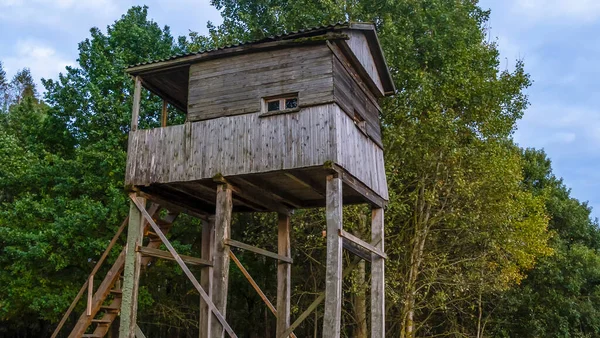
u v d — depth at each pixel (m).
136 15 27.00
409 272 21.23
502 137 22.22
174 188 13.14
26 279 21.34
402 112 20.83
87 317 12.91
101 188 22.55
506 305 27.52
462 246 22.48
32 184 24.06
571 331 28.25
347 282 22.73
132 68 13.47
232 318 28.89
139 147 12.88
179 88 14.90
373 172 13.72
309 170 11.35
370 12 22.02
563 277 28.31
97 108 23.44
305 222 20.86
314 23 21.89
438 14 21.83
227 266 11.40
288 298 14.51
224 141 11.97
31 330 34.75
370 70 14.14
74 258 21.67
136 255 12.23
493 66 23.30
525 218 23.52
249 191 13.00
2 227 21.69
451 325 25.94
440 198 21.86
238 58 12.49
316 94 11.43
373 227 14.15
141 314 26.41
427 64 22.05
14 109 33.06
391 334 24.44
